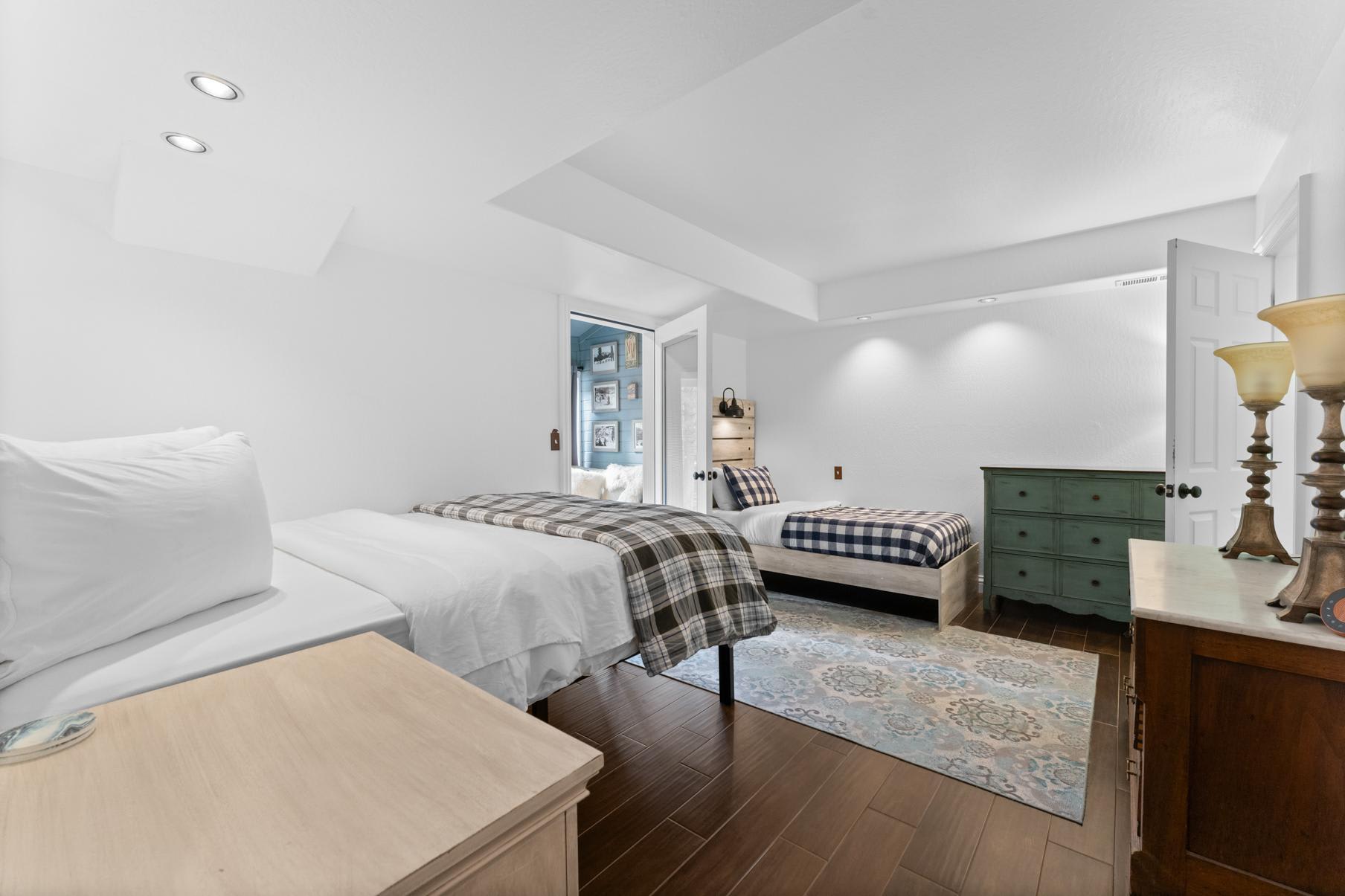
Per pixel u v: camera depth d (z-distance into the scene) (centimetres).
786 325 474
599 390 618
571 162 257
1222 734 113
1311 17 166
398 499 293
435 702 77
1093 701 237
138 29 126
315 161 190
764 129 228
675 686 256
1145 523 323
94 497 106
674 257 314
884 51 181
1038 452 395
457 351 320
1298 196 207
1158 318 354
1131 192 284
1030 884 139
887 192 286
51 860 48
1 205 185
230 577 127
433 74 145
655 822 163
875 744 203
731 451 511
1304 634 103
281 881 46
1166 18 166
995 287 374
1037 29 171
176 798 56
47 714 85
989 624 344
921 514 405
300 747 66
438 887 50
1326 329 108
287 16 123
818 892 137
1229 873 112
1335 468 112
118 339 207
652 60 142
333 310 269
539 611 160
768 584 433
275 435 249
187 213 205
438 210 238
